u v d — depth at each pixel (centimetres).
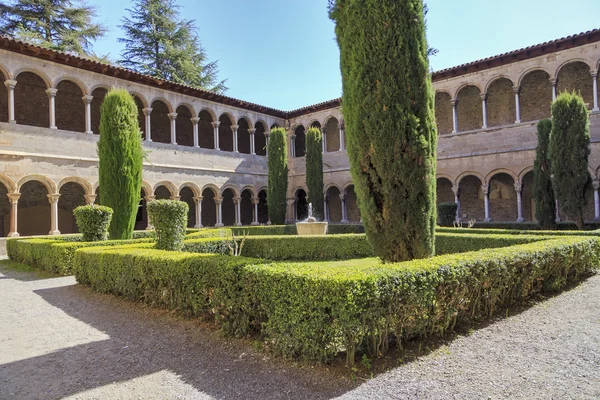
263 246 1377
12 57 1623
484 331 498
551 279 702
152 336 516
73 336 527
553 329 503
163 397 349
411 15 675
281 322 427
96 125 2253
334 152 2569
